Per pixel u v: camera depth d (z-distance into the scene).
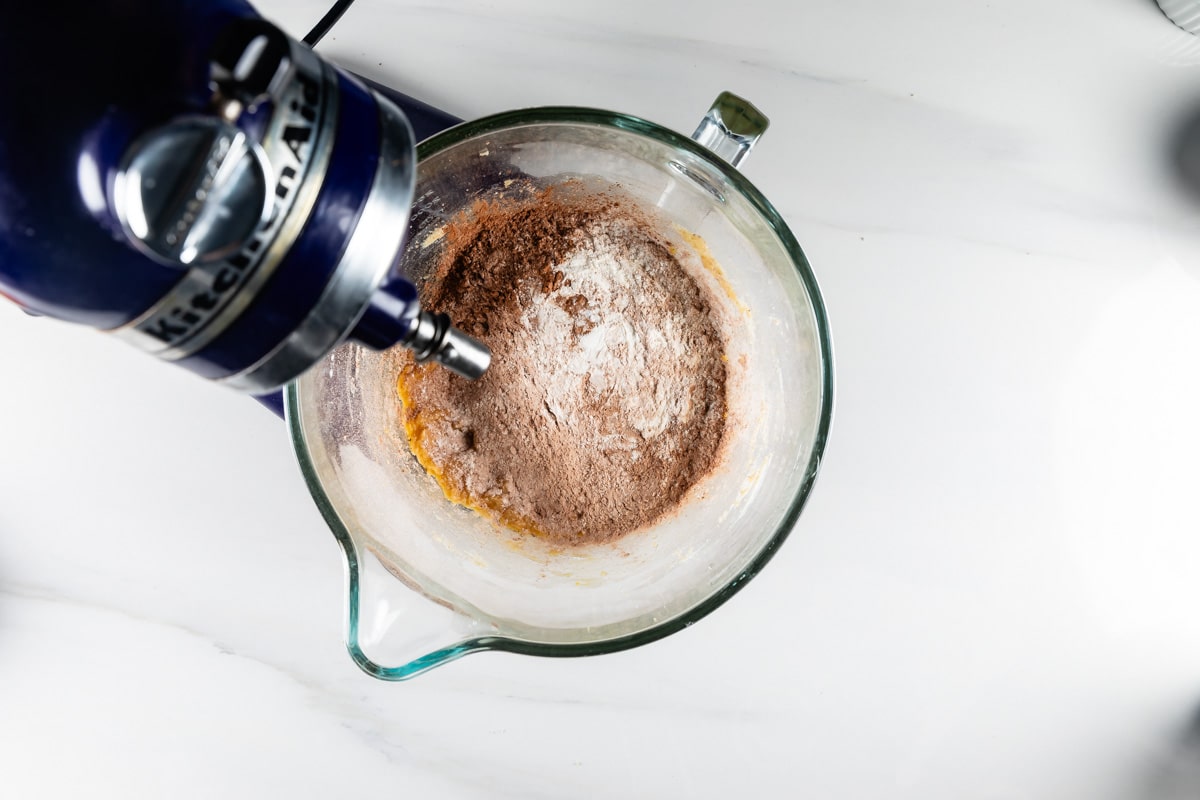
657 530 0.67
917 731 0.70
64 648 0.70
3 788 0.70
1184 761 0.70
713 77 0.70
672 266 0.67
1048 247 0.71
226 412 0.70
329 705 0.70
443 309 0.67
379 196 0.50
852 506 0.70
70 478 0.70
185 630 0.70
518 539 0.67
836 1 0.71
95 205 0.47
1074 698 0.70
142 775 0.70
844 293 0.70
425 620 0.60
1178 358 0.71
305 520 0.70
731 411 0.67
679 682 0.70
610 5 0.70
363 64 0.70
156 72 0.47
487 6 0.70
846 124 0.70
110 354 0.70
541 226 0.67
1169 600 0.71
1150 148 0.71
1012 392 0.71
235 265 0.48
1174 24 0.71
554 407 0.66
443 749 0.70
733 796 0.70
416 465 0.67
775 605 0.70
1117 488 0.71
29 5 0.46
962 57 0.71
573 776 0.70
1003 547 0.70
